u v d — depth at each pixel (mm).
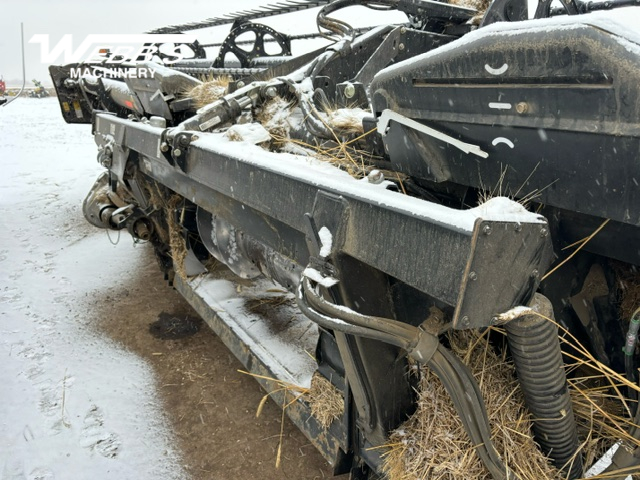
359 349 1515
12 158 9664
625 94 993
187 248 3344
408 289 1558
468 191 1700
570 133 1127
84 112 5242
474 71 1244
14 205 6598
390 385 1592
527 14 2219
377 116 1655
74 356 3230
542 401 1334
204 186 2398
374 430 1638
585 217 1398
